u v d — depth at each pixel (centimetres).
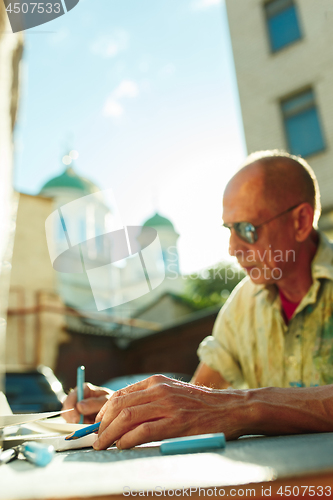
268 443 43
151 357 1135
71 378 942
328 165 824
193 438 41
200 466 29
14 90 123
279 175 132
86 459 41
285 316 143
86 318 1036
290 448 36
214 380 156
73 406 100
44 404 245
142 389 63
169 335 1107
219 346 157
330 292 128
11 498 23
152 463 34
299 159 147
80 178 1644
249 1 994
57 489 24
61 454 52
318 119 868
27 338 886
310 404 61
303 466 25
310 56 878
